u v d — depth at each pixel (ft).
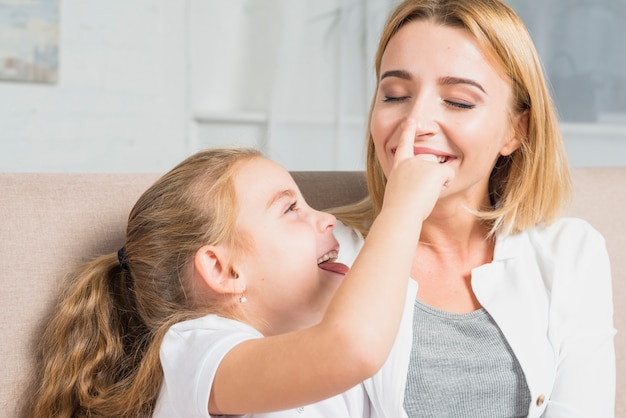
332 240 3.31
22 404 3.16
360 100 9.63
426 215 2.81
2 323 3.16
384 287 2.52
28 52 8.92
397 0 9.34
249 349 2.67
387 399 3.34
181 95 10.32
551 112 3.67
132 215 3.34
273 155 9.78
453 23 3.33
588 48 9.19
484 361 3.43
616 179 4.46
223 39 10.63
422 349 3.43
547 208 3.79
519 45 3.43
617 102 9.18
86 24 9.35
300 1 9.71
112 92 9.65
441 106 3.32
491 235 3.80
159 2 9.95
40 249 3.31
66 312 3.22
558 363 3.60
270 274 3.14
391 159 3.43
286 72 9.76
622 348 4.14
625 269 4.25
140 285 3.28
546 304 3.62
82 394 3.17
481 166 3.40
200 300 3.20
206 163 3.29
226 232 3.12
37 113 9.05
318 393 2.52
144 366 3.07
